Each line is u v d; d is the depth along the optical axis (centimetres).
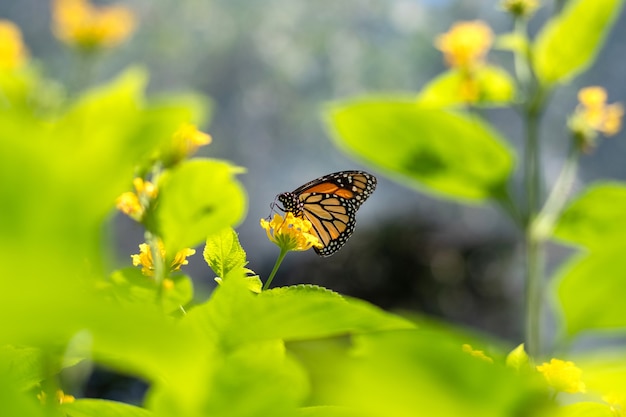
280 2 1897
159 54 1808
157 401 40
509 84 212
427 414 34
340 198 193
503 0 225
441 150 168
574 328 69
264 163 1823
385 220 1073
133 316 29
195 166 81
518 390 34
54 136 33
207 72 1852
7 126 28
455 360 34
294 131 1852
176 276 79
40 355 69
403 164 172
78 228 28
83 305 27
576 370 67
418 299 1026
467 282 1042
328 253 196
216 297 56
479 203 181
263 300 55
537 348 205
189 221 83
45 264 26
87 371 204
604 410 64
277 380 44
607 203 153
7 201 27
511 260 1053
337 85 1892
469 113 213
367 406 34
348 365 34
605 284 68
